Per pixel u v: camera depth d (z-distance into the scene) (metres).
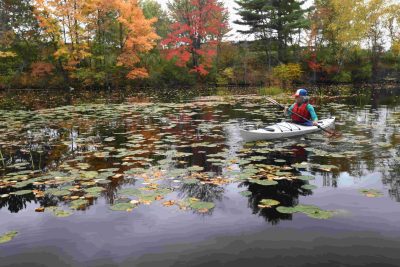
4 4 28.42
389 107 13.24
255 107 14.08
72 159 5.91
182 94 23.30
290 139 7.25
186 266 2.58
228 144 6.88
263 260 2.64
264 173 4.77
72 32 27.47
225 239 2.98
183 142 7.13
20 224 3.36
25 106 15.70
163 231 3.15
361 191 4.04
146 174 4.86
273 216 3.42
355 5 33.28
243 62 36.06
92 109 13.98
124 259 2.69
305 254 2.71
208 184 4.43
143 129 8.90
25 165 5.65
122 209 3.62
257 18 37.75
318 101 16.20
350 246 2.82
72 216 3.51
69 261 2.68
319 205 3.69
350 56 37.25
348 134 7.64
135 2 28.83
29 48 29.36
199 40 34.84
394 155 5.76
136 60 29.55
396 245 2.82
